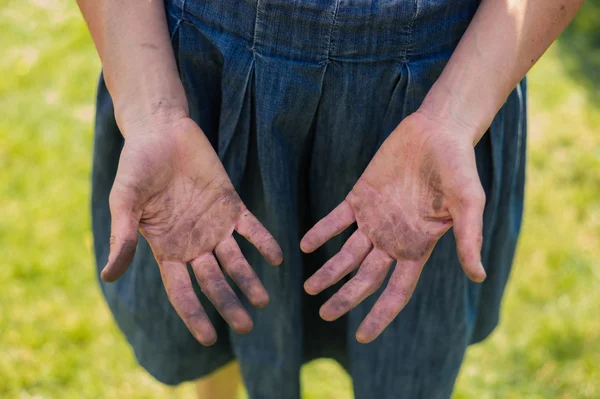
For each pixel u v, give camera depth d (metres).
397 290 0.95
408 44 0.97
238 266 0.96
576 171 2.54
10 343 1.89
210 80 1.08
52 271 2.09
